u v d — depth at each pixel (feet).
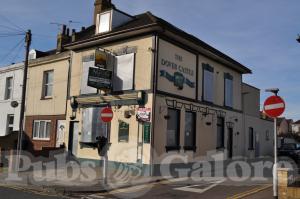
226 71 83.25
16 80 88.53
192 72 69.41
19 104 86.38
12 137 81.56
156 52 60.03
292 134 203.41
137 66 61.62
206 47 70.74
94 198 39.75
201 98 71.77
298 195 33.53
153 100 58.70
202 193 42.06
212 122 75.41
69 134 71.51
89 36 74.28
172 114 64.03
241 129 90.38
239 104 89.30
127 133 61.41
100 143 52.29
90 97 68.18
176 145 64.03
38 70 82.58
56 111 76.28
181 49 66.49
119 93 63.16
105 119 50.90
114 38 64.75
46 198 38.22
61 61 77.25
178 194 41.63
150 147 57.77
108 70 63.77
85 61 70.95
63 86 75.61
